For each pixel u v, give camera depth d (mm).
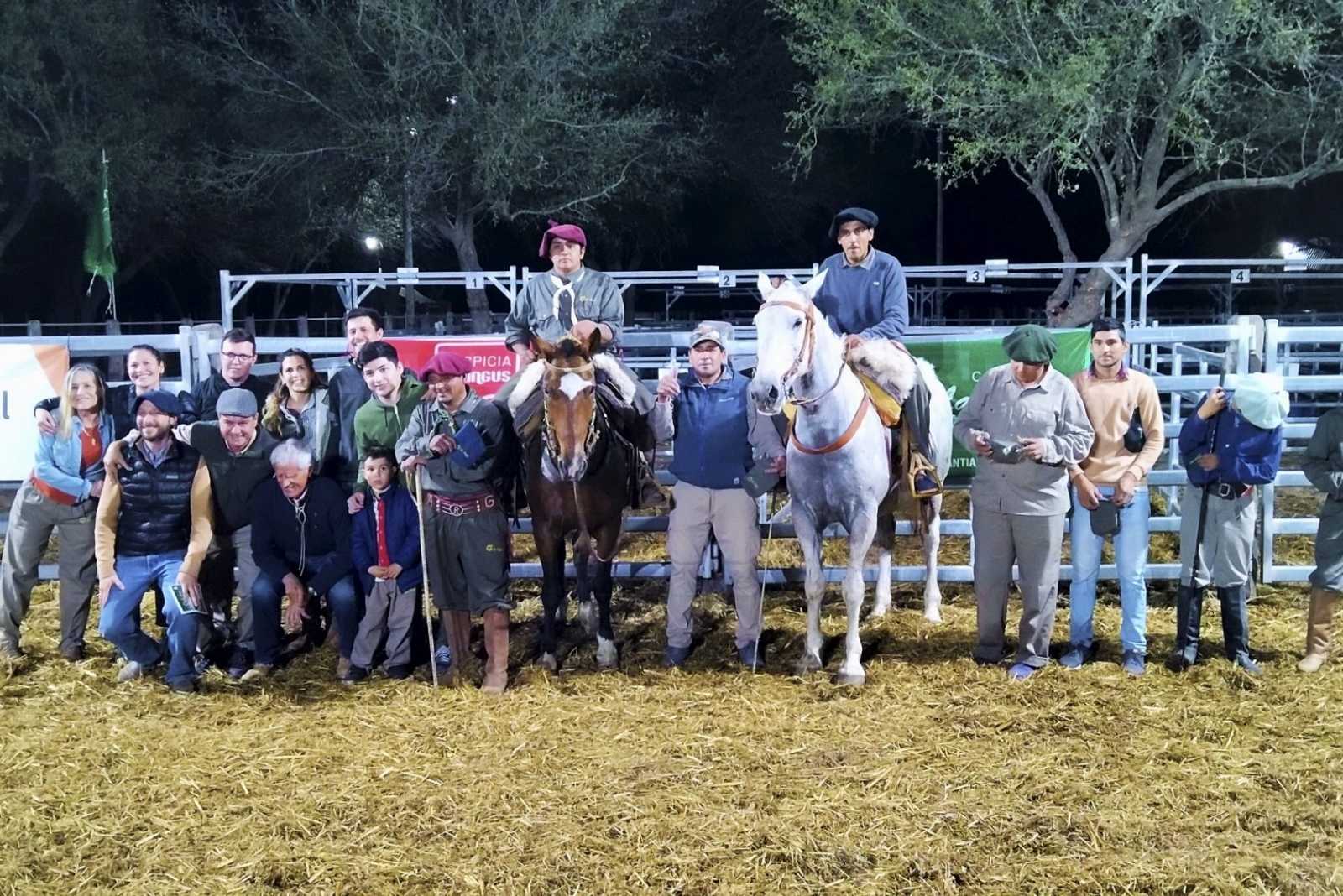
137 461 5605
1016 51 14383
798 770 4551
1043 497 5422
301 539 5648
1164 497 9008
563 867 3848
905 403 5727
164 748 4840
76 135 19781
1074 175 27359
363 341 6043
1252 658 5758
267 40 21500
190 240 24219
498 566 5520
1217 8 13750
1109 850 3918
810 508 5594
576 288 5910
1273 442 5348
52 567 7297
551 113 18266
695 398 5734
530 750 4789
